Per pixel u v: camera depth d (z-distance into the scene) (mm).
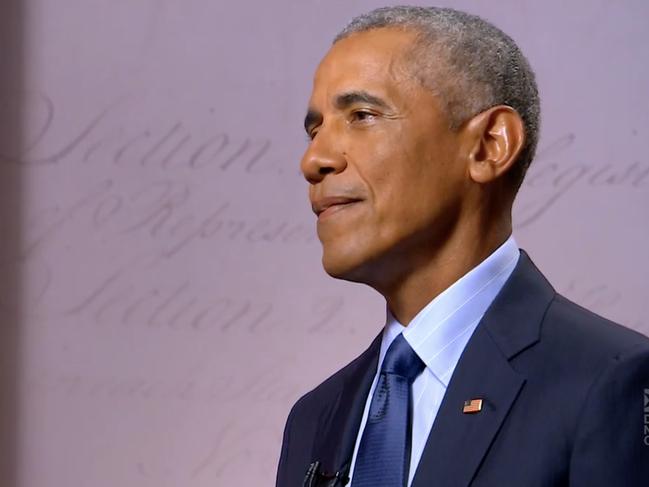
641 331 8414
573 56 8641
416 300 4129
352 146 4043
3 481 8750
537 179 8578
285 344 8766
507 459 3578
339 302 8773
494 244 4152
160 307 8867
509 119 4137
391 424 3936
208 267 8867
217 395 8781
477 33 4211
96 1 9086
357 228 4012
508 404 3682
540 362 3754
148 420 8789
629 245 8492
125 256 8922
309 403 4707
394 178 3988
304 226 8836
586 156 8570
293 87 8922
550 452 3537
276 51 8953
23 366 8867
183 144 8953
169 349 8836
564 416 3572
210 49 8992
